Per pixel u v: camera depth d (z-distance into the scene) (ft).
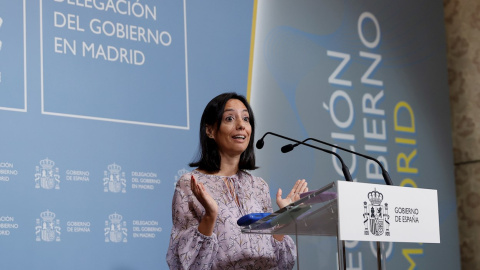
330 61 15.03
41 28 11.53
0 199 10.68
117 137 11.94
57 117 11.42
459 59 17.31
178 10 13.11
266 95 13.96
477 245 16.56
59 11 11.75
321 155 14.42
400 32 16.35
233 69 13.60
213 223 8.11
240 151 9.30
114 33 12.27
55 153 11.28
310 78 14.65
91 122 11.73
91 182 11.52
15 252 10.64
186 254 8.13
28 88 11.25
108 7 12.29
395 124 15.79
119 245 11.59
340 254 6.59
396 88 16.01
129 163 11.98
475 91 17.02
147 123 12.32
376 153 15.31
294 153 14.05
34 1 11.53
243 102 9.58
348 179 8.18
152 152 12.27
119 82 12.16
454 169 17.01
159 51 12.73
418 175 15.97
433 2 17.10
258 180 9.55
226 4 13.76
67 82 11.62
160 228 12.09
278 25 14.42
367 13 15.88
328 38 15.11
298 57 14.56
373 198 6.90
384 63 15.92
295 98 14.33
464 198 16.92
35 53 11.41
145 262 11.80
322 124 14.61
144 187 12.07
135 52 12.44
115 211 11.66
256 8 14.15
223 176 9.25
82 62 11.83
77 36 11.86
